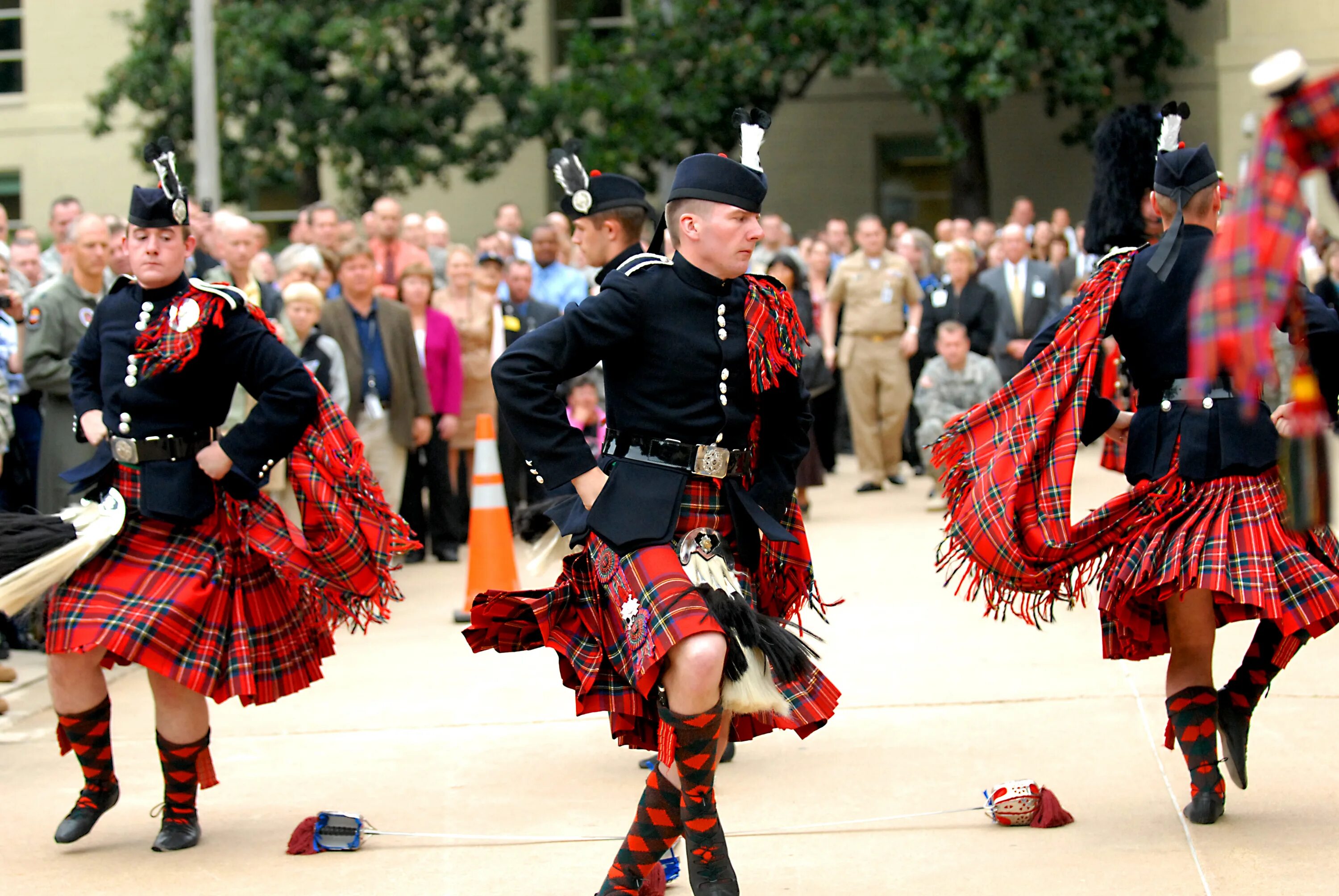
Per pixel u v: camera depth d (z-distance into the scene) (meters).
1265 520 11.85
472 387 29.58
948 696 16.95
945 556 12.99
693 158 10.60
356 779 14.76
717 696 10.00
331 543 12.83
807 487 31.22
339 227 30.53
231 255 22.58
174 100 54.72
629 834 10.59
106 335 12.93
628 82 55.16
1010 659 18.62
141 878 12.11
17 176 67.00
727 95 55.09
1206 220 12.31
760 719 10.38
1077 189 64.94
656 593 10.04
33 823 13.64
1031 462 12.35
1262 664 12.70
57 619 12.26
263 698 12.88
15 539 12.35
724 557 10.59
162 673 12.13
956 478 12.78
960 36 52.56
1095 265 12.87
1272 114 8.00
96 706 12.83
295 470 12.74
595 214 15.95
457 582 25.84
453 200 67.00
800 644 10.46
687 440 10.50
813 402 37.78
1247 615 12.23
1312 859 11.48
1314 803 12.80
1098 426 12.84
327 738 16.25
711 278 10.60
